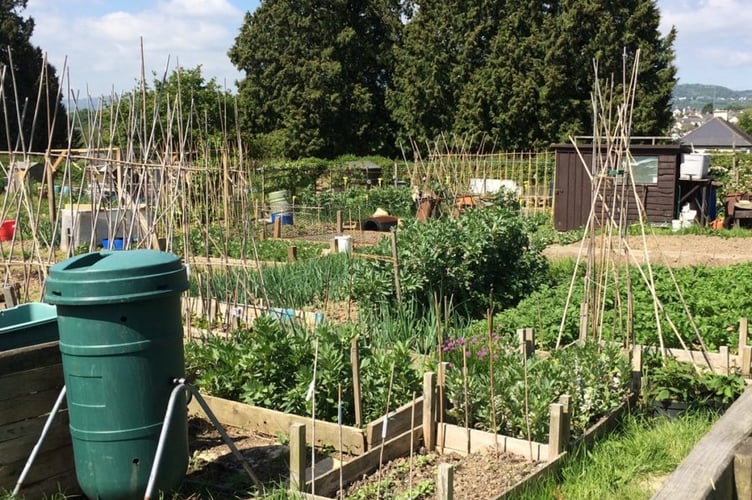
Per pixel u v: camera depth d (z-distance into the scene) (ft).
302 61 148.56
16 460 15.21
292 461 15.35
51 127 29.48
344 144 153.89
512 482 16.53
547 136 129.29
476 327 29.19
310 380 19.61
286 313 28.27
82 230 51.47
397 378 20.24
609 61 111.65
